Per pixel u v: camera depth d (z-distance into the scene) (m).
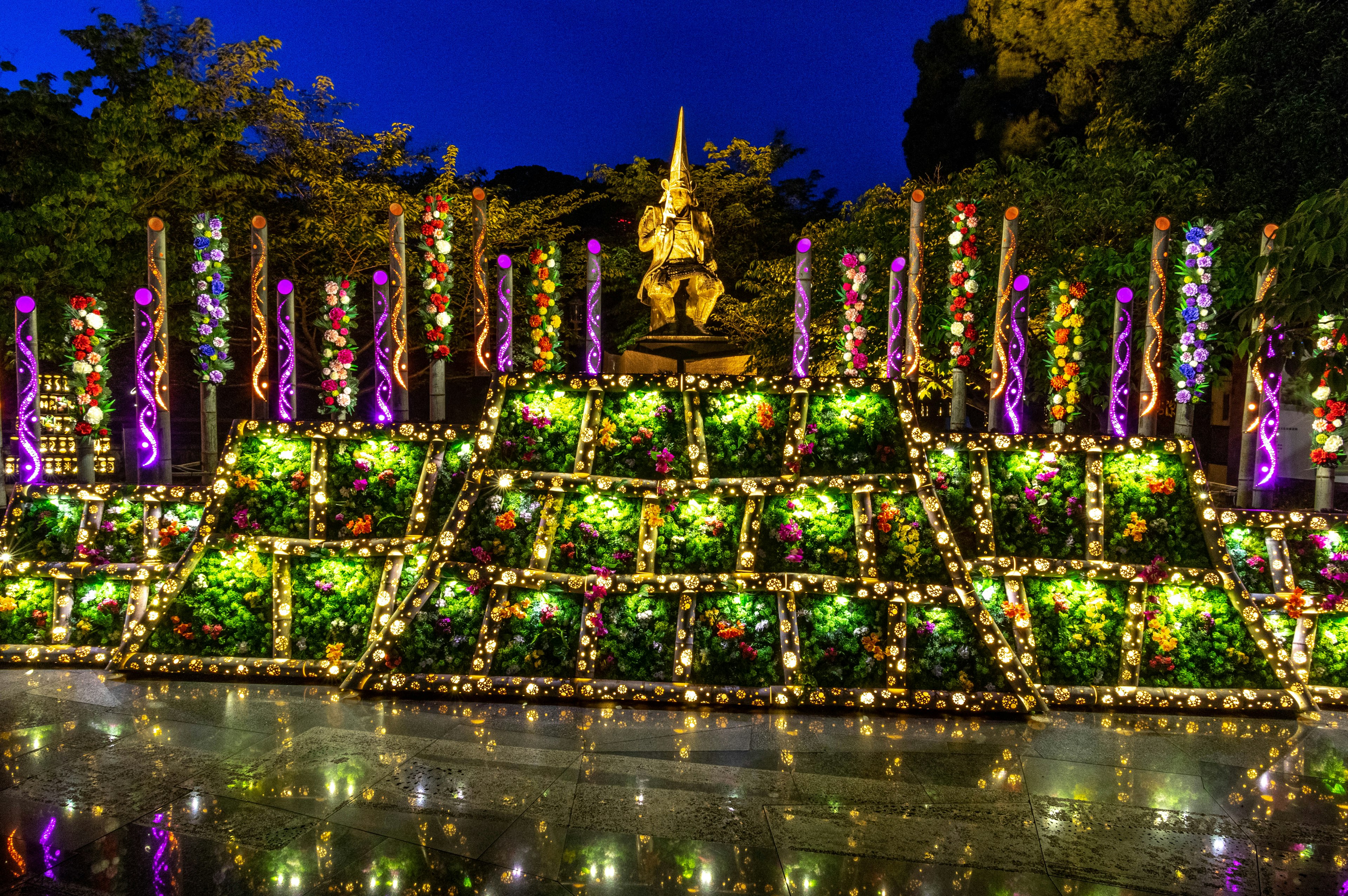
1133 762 4.29
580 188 23.67
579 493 5.52
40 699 4.97
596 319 6.64
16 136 11.70
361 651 5.46
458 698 5.05
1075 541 5.49
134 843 3.31
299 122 16.64
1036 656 5.28
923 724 4.80
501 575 5.21
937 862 3.24
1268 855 3.34
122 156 12.66
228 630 5.56
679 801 3.74
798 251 6.32
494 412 5.61
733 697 4.97
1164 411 8.77
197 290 6.25
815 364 12.79
